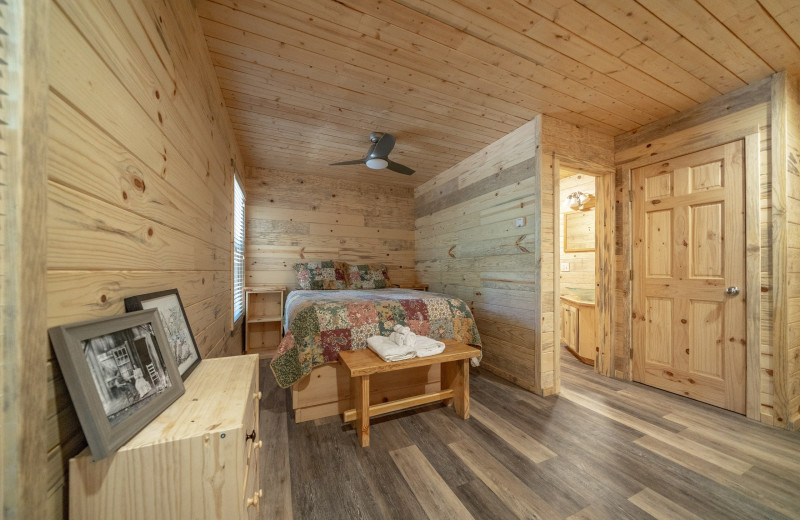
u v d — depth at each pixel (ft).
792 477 4.97
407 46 6.02
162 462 2.15
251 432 3.36
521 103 8.13
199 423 2.39
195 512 2.22
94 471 2.02
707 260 7.82
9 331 1.49
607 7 5.07
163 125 3.59
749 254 7.07
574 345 11.92
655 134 8.95
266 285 13.30
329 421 6.82
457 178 12.56
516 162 9.49
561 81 7.15
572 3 5.00
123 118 2.66
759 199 6.96
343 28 5.55
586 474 5.04
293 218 13.83
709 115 7.85
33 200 1.57
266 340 12.64
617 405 7.66
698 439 6.08
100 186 2.31
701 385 7.85
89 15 2.19
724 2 4.94
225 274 7.86
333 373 7.11
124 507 2.08
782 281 6.63
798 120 6.98
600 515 4.22
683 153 8.32
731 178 7.44
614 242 9.79
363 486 4.76
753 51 6.08
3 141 1.48
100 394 2.00
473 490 4.68
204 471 2.24
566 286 14.12
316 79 7.06
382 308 7.72
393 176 14.34
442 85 7.29
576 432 6.35
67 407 1.98
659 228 8.84
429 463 5.32
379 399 7.52
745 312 7.13
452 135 10.02
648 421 6.82
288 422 6.78
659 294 8.79
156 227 3.37
